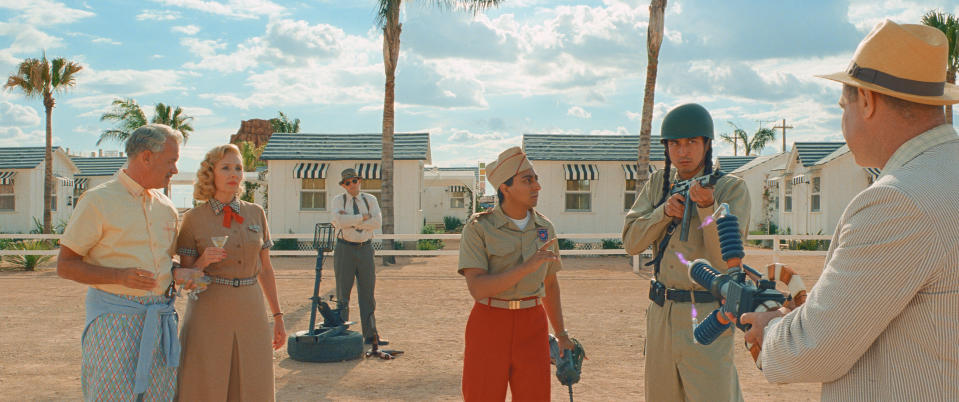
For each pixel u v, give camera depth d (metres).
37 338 8.88
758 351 2.01
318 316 10.40
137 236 3.63
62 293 13.17
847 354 1.72
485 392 3.94
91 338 3.60
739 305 2.04
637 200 4.15
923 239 1.65
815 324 1.76
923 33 1.85
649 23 18.92
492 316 3.96
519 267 3.73
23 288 13.95
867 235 1.71
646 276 16.23
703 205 3.43
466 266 3.94
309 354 7.54
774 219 36.69
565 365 4.22
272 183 25.25
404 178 25.56
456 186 48.81
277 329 4.58
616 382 6.73
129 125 43.12
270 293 4.57
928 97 1.80
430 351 8.16
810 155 28.27
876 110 1.88
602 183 26.14
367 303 7.98
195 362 4.00
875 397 1.76
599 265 19.19
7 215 34.62
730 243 2.20
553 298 4.36
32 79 29.20
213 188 4.13
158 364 3.72
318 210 25.36
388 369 7.27
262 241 4.33
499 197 4.10
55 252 17.86
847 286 1.71
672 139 3.77
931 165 1.75
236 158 4.16
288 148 25.70
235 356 4.08
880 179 1.82
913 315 1.70
